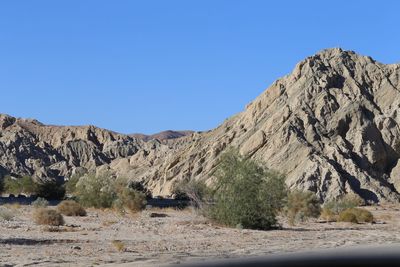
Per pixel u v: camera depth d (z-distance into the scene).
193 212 46.34
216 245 27.84
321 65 125.06
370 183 92.88
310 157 96.56
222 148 122.81
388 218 54.09
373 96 118.19
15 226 34.06
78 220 41.59
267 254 23.92
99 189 57.78
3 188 110.94
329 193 89.00
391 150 105.19
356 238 32.31
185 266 19.45
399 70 123.00
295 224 42.50
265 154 104.50
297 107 113.44
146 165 189.75
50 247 25.12
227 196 37.62
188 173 123.12
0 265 19.19
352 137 105.62
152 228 36.22
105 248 25.27
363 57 127.44
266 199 37.34
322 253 24.00
